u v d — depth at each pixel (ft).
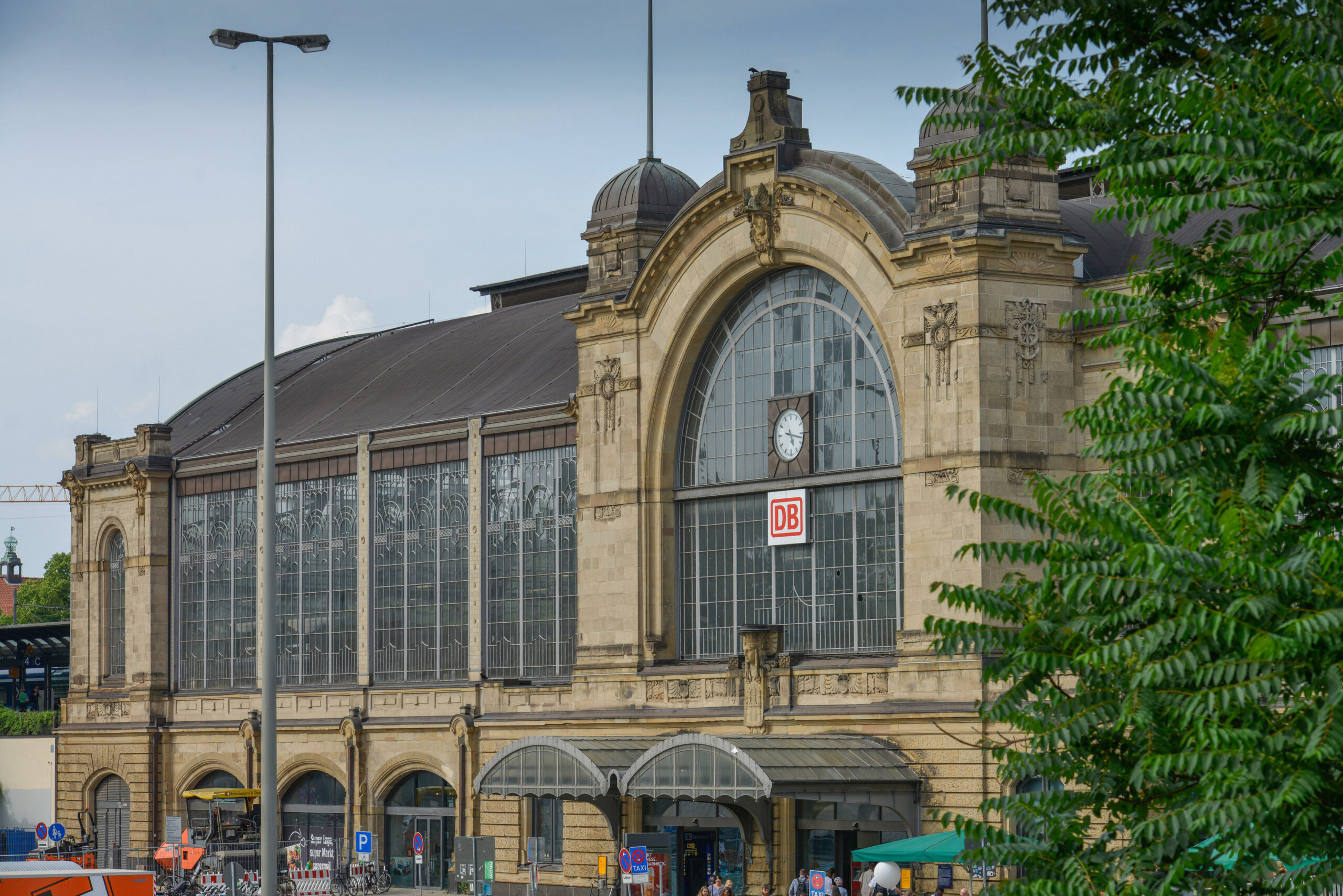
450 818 244.22
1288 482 61.36
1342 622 56.34
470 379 264.31
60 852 290.15
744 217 200.75
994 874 166.91
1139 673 59.82
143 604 292.81
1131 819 64.95
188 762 285.02
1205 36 68.59
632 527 211.20
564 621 230.27
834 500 193.98
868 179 189.67
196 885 245.86
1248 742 57.88
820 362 196.44
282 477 273.75
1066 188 252.21
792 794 169.37
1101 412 64.28
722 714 196.65
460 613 244.63
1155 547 58.54
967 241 176.65
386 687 253.24
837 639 191.83
